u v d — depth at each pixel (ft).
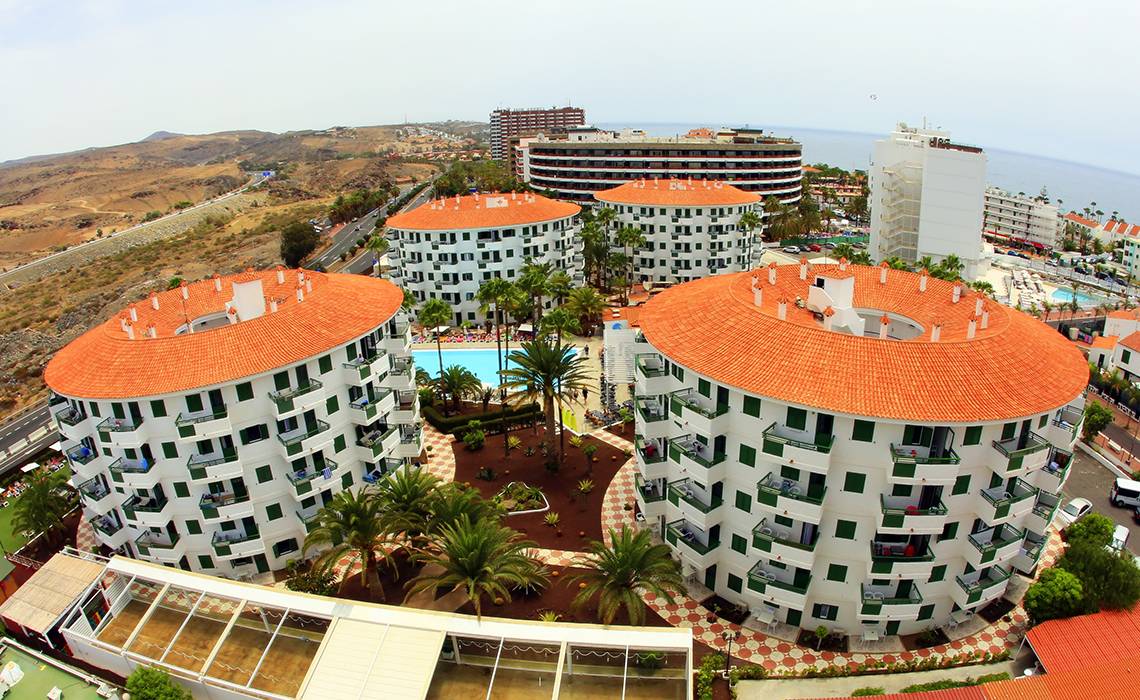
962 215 490.08
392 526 164.14
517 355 230.07
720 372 147.13
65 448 180.45
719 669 144.56
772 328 154.10
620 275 460.14
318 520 167.22
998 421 126.31
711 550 163.32
